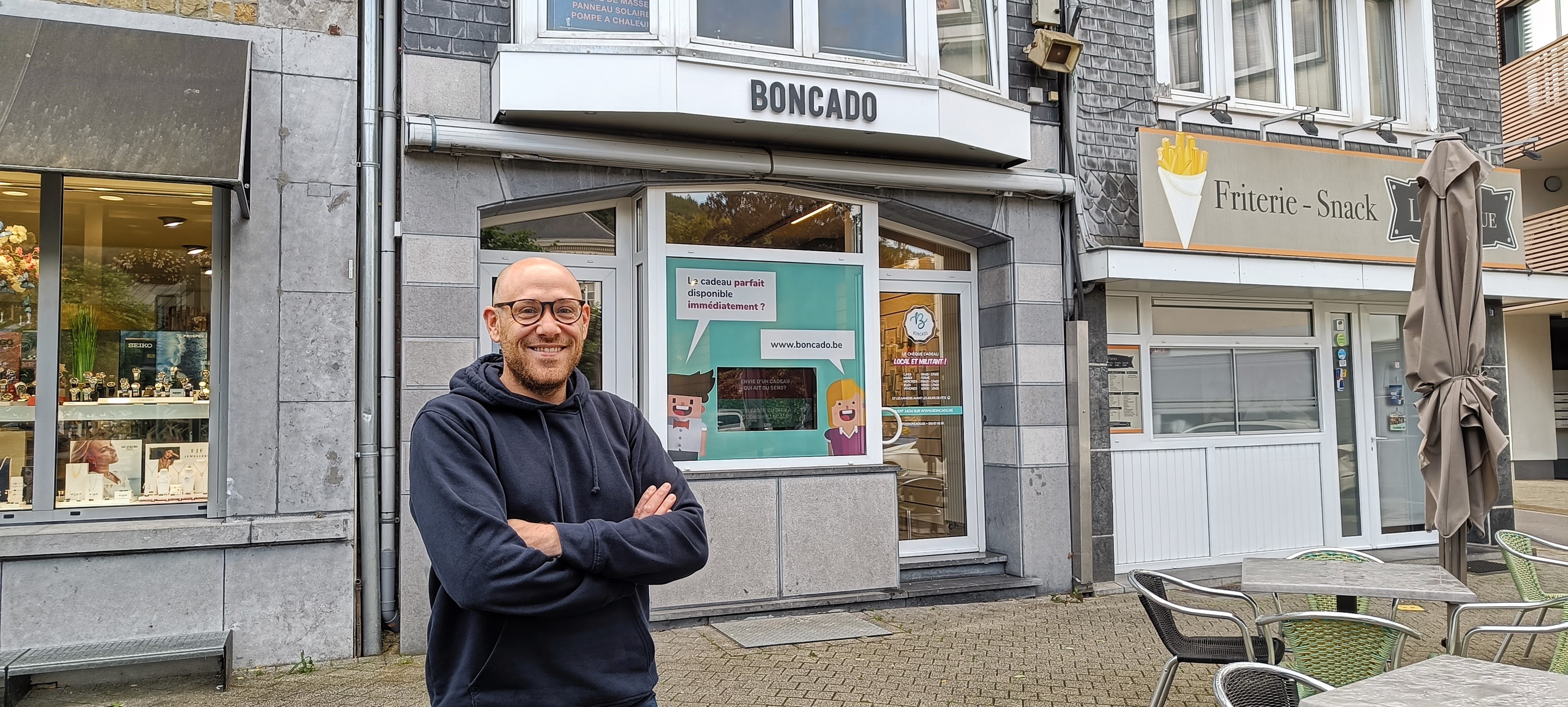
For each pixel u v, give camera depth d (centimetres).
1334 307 918
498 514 208
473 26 603
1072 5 769
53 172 459
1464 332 531
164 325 553
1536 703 251
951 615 669
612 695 218
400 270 593
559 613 206
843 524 674
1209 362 870
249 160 556
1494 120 952
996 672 538
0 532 504
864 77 637
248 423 548
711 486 641
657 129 627
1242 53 873
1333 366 916
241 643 535
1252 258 786
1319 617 358
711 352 666
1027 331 747
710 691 502
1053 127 765
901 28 664
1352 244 827
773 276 684
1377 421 935
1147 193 755
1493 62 959
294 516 553
